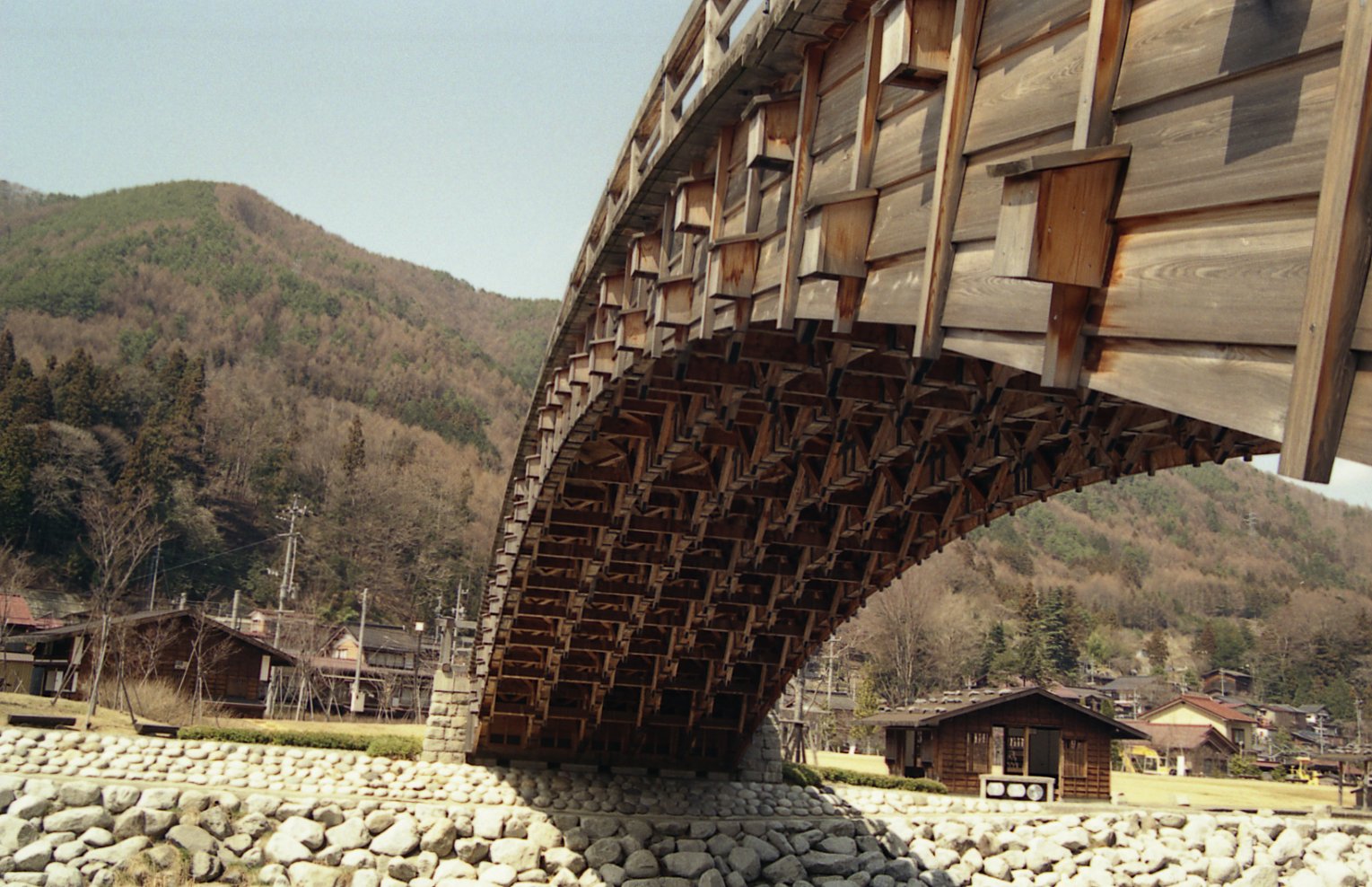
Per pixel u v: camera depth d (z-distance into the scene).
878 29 7.58
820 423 15.54
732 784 33.09
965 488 17.89
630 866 28.22
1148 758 80.38
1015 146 5.79
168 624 49.12
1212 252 4.37
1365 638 121.44
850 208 7.65
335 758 31.59
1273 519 188.38
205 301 146.00
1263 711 104.25
